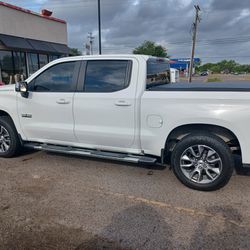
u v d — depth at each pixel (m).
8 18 15.66
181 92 3.65
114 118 4.04
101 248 2.59
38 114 4.62
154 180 4.12
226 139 3.71
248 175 4.26
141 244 2.65
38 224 2.98
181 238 2.74
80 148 4.55
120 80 4.02
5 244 2.65
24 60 17.03
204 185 3.69
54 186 3.92
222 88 3.58
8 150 5.05
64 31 20.94
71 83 4.35
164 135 3.78
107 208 3.31
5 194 3.67
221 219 3.06
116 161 4.92
